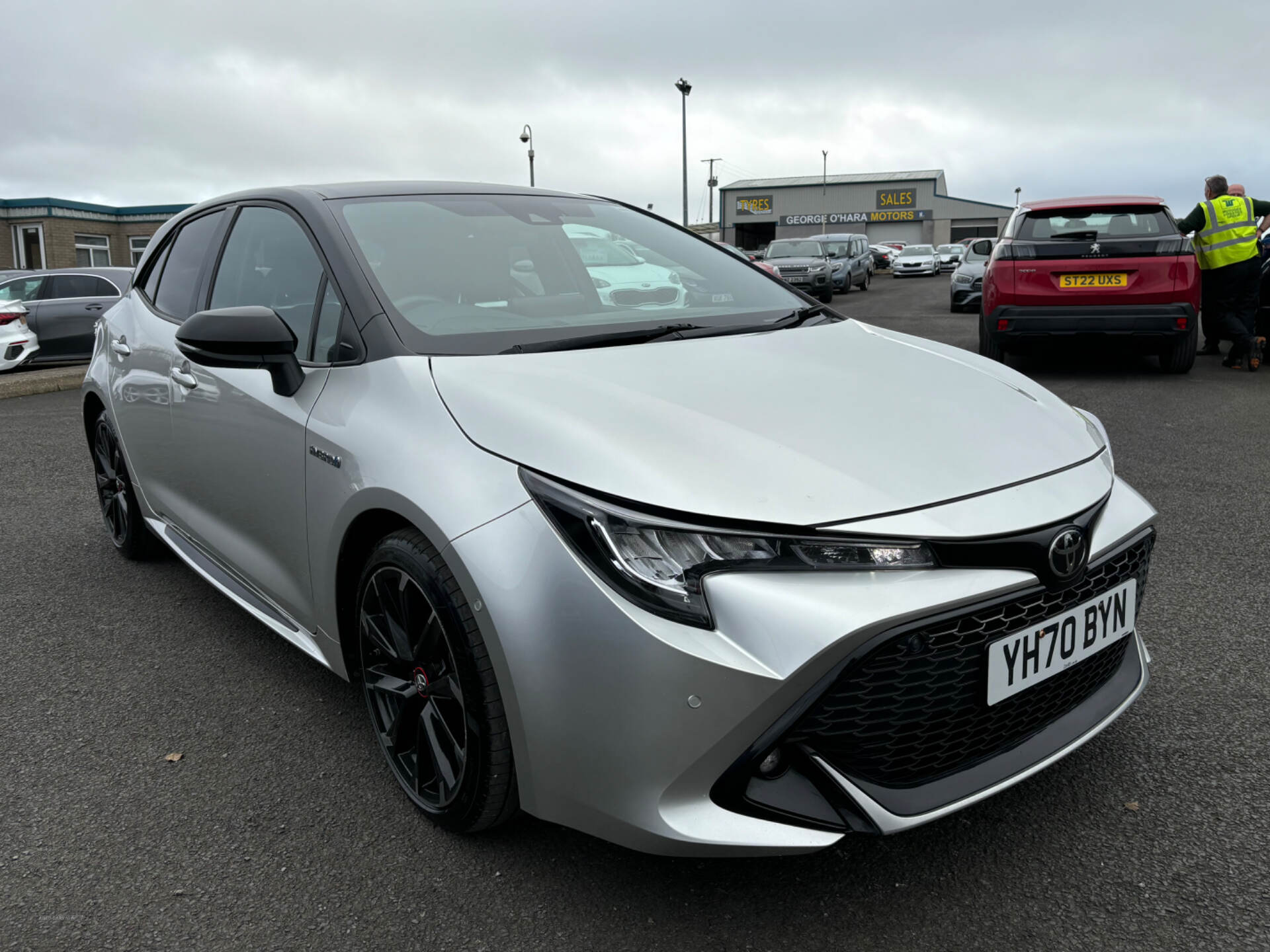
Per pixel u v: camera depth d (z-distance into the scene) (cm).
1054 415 212
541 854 195
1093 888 179
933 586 158
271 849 199
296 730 249
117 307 371
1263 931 167
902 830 165
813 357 227
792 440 176
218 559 291
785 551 157
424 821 207
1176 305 718
